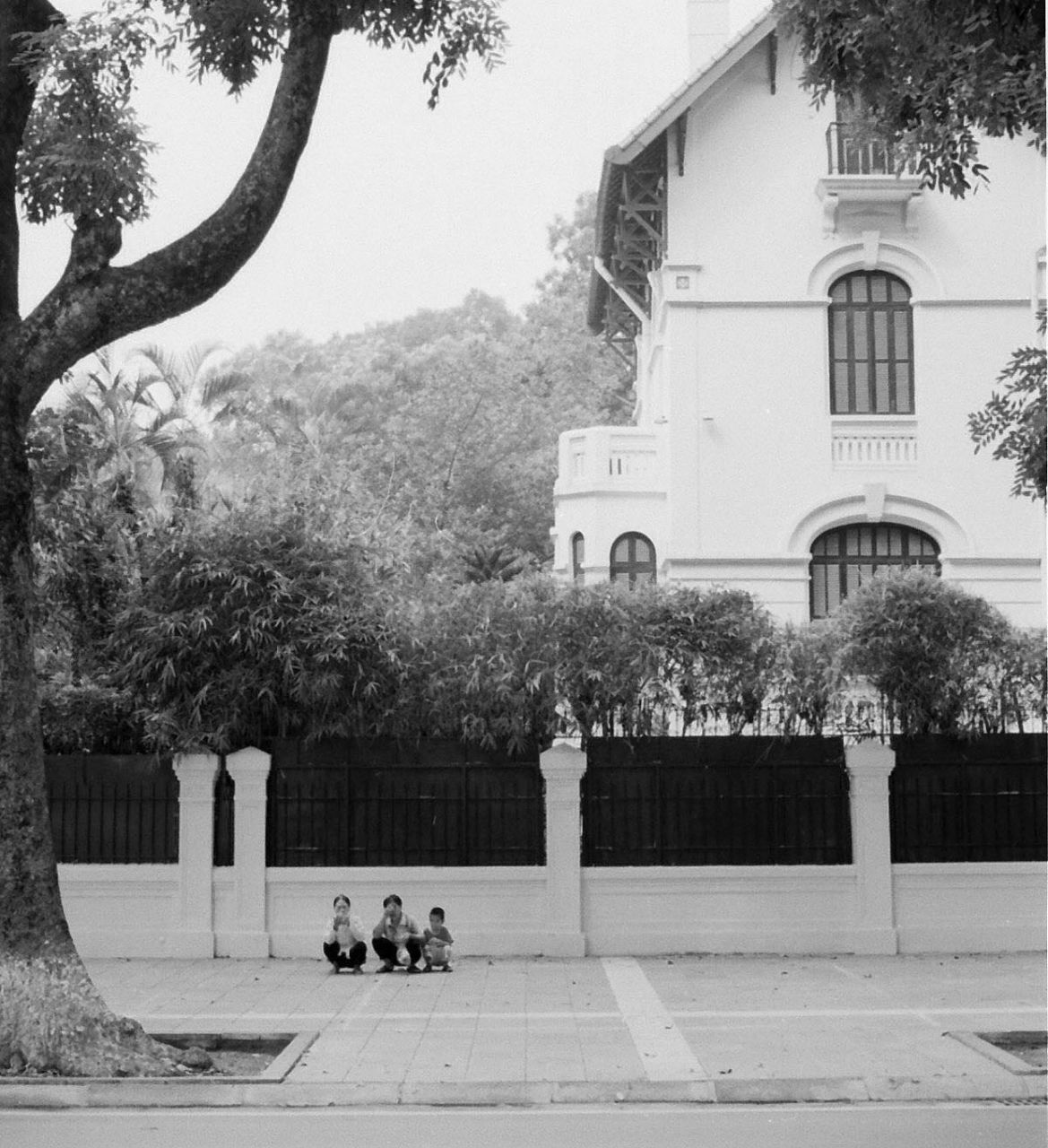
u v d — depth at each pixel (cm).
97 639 1906
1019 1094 1071
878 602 1838
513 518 4688
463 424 4781
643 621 1845
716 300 2612
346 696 1805
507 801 1823
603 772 1831
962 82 1214
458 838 1817
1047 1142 902
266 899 1800
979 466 2588
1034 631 1875
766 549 2580
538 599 1848
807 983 1552
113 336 1229
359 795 1820
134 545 1936
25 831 1185
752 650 1842
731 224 2630
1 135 1234
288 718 1816
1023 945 1817
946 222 2625
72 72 1187
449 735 1841
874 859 1812
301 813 1819
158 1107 1059
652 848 1822
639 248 2927
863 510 2580
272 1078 1090
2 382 1198
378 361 6125
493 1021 1322
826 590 2608
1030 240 2617
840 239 2619
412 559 2191
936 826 1833
